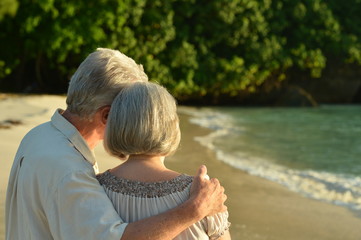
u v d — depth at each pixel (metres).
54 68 33.03
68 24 29.67
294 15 37.78
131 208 1.89
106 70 2.08
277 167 12.85
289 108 35.03
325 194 9.77
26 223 1.97
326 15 38.47
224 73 34.59
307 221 7.69
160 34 32.47
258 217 7.73
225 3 34.09
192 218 1.85
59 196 1.87
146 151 1.96
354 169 13.40
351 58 38.50
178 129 2.02
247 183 10.30
